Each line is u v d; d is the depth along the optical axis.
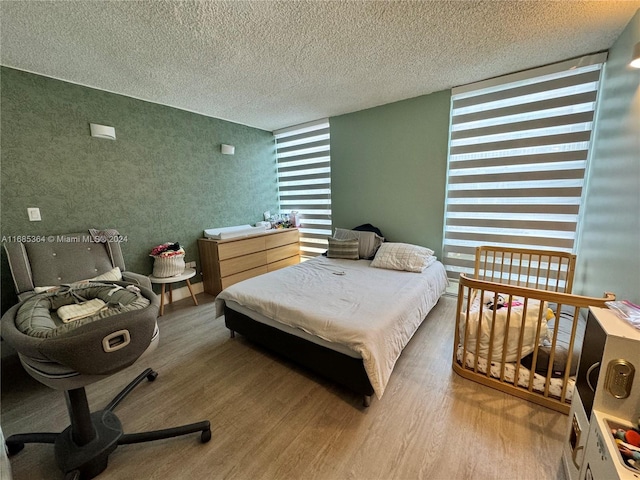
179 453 1.31
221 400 1.65
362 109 3.36
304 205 4.36
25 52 1.87
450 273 3.13
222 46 1.86
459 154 2.86
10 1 1.37
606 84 2.06
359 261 3.17
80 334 0.92
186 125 3.24
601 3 1.53
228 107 3.18
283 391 1.72
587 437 0.97
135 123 2.79
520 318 1.58
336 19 1.61
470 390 1.65
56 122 2.29
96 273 2.30
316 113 3.51
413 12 1.57
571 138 2.34
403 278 2.47
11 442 1.29
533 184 2.55
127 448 1.33
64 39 1.73
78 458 1.17
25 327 1.04
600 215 2.03
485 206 2.81
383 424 1.43
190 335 2.45
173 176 3.16
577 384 1.12
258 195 4.26
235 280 3.47
